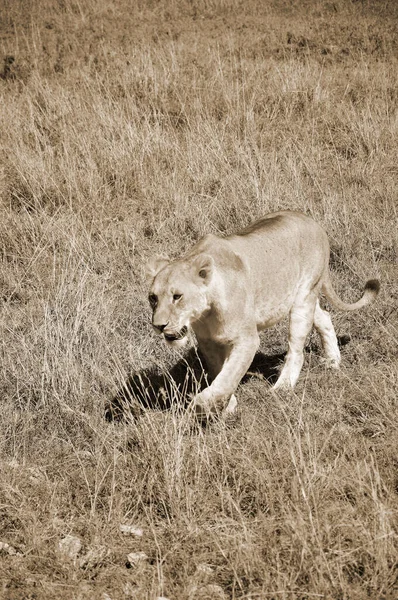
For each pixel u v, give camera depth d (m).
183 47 26.14
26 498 7.61
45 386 10.10
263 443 8.05
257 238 9.59
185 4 33.19
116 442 8.74
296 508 6.50
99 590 6.31
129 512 7.47
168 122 19.70
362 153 17.92
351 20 29.84
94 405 9.69
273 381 10.73
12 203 16.25
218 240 9.03
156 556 6.69
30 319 11.91
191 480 7.60
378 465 7.56
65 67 25.38
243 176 16.41
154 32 29.12
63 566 6.58
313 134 18.69
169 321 8.35
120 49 26.58
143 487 7.74
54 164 17.09
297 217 10.40
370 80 22.69
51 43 28.20
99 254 14.14
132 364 10.64
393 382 9.09
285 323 12.03
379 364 10.23
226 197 15.72
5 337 11.45
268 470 7.44
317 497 6.86
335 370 10.37
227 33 28.50
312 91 21.09
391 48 26.41
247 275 9.14
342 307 10.99
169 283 8.41
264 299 9.55
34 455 8.85
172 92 21.23
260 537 6.60
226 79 22.23
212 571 6.50
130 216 15.70
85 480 7.87
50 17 31.69
